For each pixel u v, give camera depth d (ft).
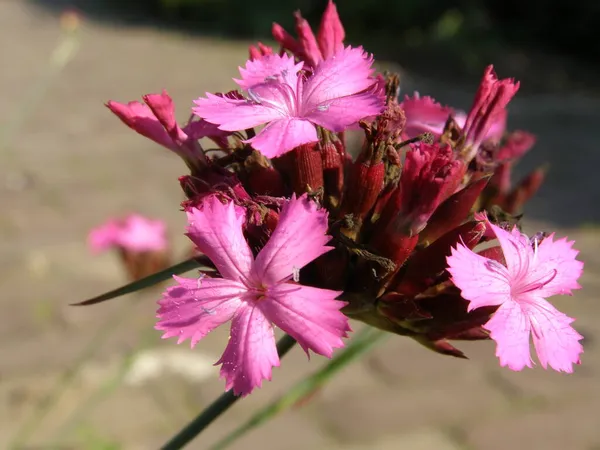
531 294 0.25
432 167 0.26
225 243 0.24
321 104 0.25
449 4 2.66
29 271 0.94
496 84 0.29
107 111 1.60
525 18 2.63
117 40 2.40
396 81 0.29
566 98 2.06
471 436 0.71
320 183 0.27
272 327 0.23
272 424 0.72
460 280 0.23
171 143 0.28
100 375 0.76
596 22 2.46
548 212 1.24
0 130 1.35
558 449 0.70
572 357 0.24
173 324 0.23
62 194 1.17
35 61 2.00
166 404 0.73
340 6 2.67
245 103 0.25
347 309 0.27
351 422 0.73
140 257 0.65
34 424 0.61
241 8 2.73
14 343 0.80
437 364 0.84
